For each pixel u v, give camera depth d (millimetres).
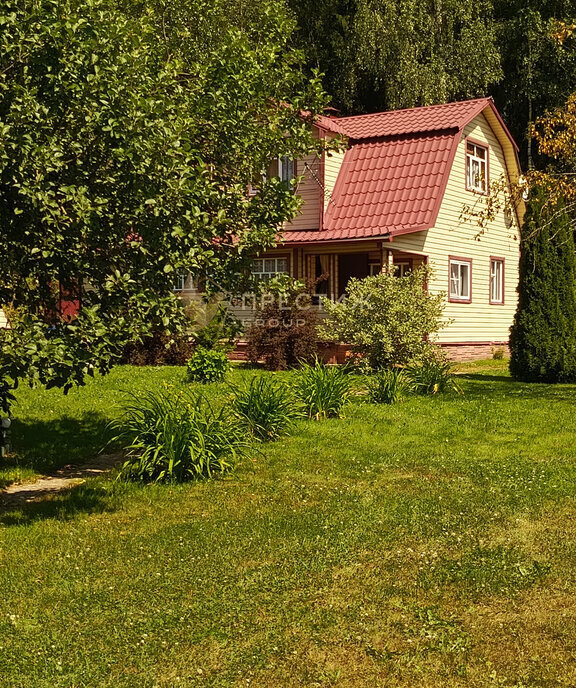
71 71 6938
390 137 23625
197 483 8945
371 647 4859
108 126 6945
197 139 9125
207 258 7965
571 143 17984
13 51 6895
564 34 19188
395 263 24500
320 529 7105
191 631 5102
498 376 19641
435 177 22172
